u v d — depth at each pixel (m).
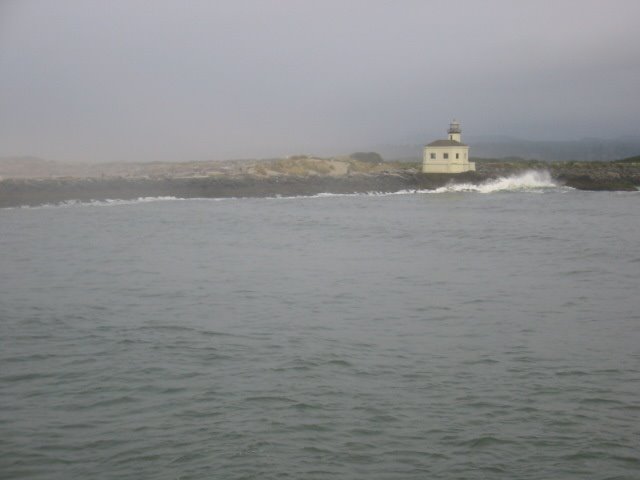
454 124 109.81
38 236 51.34
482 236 52.03
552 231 54.78
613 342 23.56
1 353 22.39
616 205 79.44
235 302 29.75
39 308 28.61
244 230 55.88
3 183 78.25
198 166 118.94
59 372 20.62
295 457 15.52
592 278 34.66
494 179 107.81
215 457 15.51
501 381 19.84
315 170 108.62
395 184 101.62
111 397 18.72
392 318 27.03
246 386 19.50
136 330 25.19
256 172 101.31
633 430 16.62
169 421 17.25
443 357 22.03
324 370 20.81
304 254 43.34
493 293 31.34
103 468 15.04
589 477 14.64
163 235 52.41
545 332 24.88
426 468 15.03
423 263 39.78
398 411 17.80
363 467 15.11
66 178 86.56
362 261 40.56
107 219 63.31
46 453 15.61
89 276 35.69
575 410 17.77
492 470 14.93
